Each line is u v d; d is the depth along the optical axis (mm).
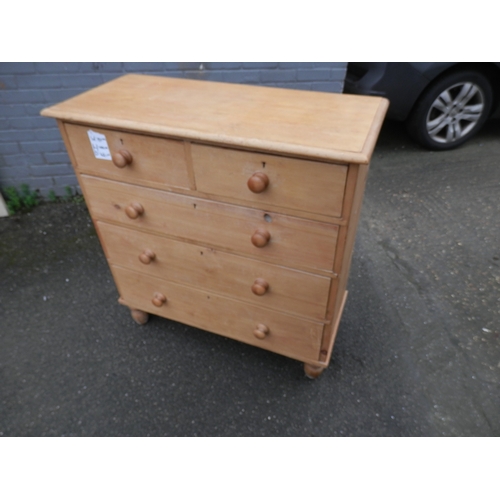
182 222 1545
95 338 2100
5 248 2707
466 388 1825
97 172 1563
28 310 2260
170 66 2697
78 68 2637
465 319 2143
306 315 1593
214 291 1732
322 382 1869
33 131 2850
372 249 2633
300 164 1188
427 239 2699
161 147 1367
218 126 1287
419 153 3721
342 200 1206
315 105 1446
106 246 1840
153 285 1890
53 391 1849
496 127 4152
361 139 1177
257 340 1822
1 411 1771
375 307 2223
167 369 1944
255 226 1409
